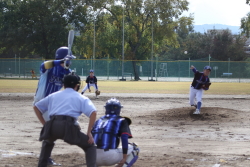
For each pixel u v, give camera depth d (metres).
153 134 23.38
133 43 142.12
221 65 131.25
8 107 38.62
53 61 14.24
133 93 60.09
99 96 53.56
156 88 75.19
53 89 14.96
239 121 28.91
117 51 139.88
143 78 139.12
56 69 14.89
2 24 151.38
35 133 23.28
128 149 12.67
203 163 15.46
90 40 143.62
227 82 113.88
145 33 144.25
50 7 141.12
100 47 142.62
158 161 15.73
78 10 140.38
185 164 15.24
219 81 119.88
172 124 27.61
